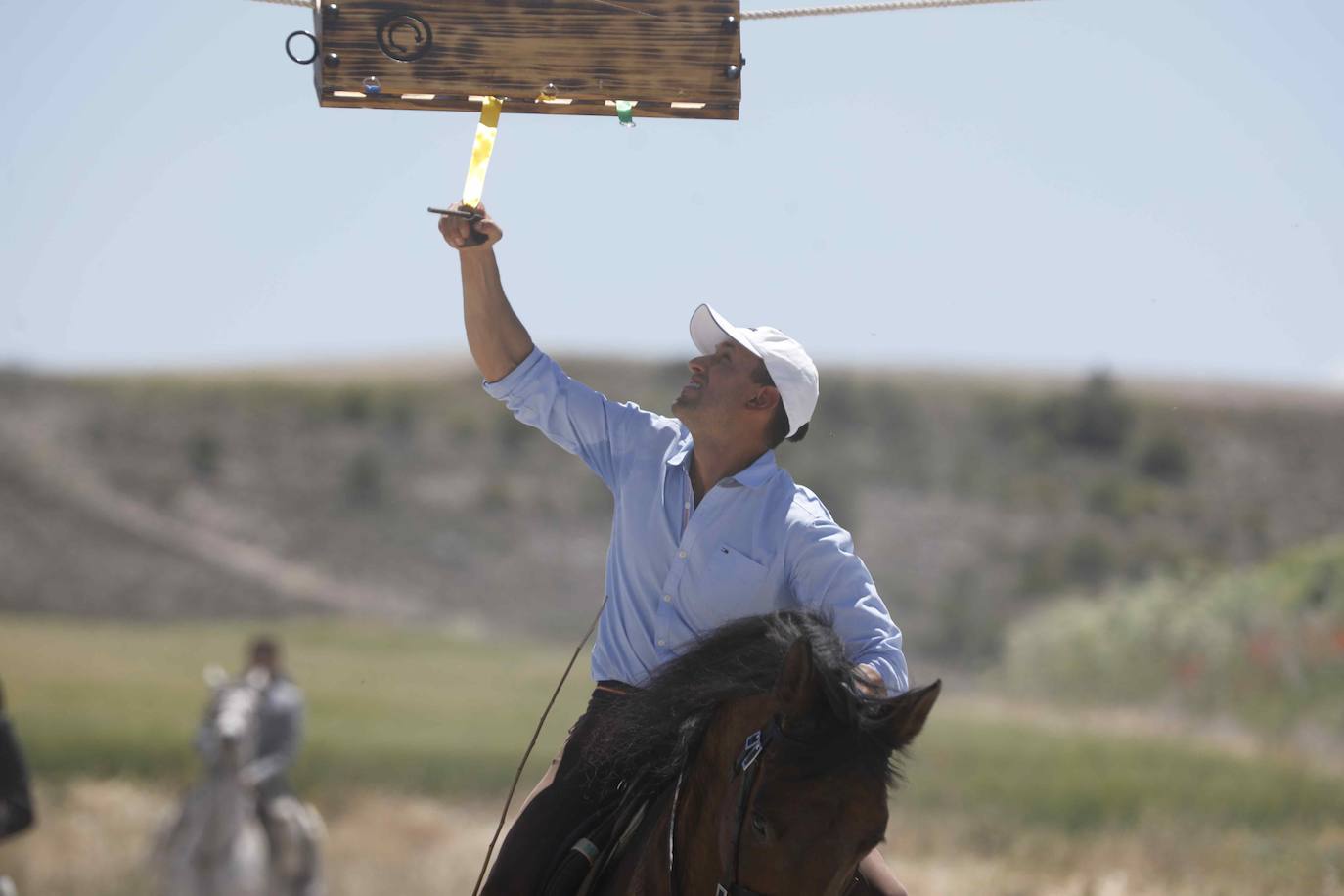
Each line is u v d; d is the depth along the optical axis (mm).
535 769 67250
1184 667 93938
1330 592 95812
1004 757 63344
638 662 12234
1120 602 113875
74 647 135875
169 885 33125
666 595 11898
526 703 101812
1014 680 112500
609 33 11977
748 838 9594
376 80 11758
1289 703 80312
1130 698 94250
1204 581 114062
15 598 182750
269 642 38625
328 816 54875
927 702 9641
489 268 12430
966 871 40125
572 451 13070
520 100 12039
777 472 12008
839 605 11484
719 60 12070
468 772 65125
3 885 30562
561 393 12695
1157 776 55781
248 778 35250
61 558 197375
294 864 35719
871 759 9570
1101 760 62031
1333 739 72125
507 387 12727
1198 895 34156
